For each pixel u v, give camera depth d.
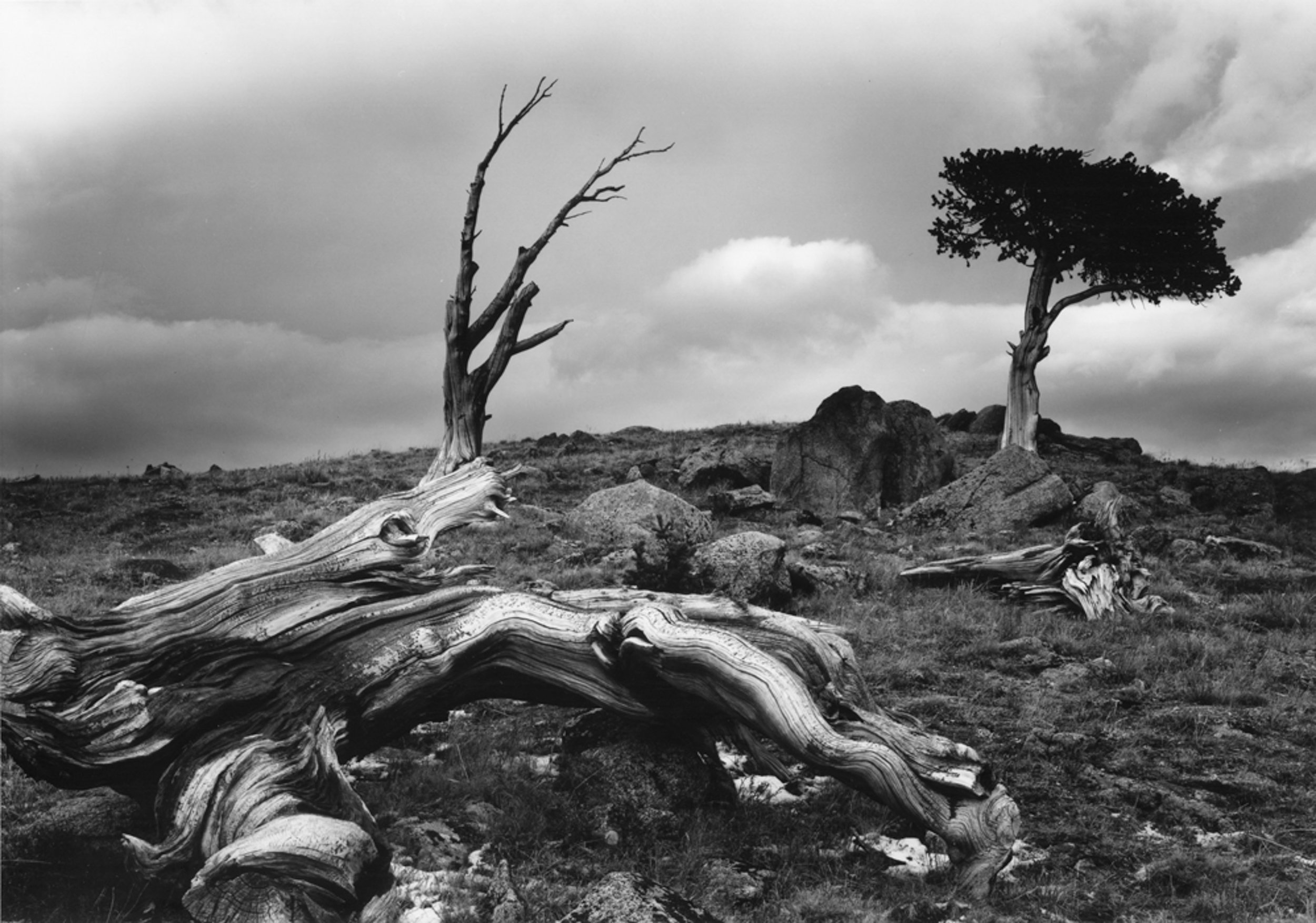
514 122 27.50
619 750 8.99
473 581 10.99
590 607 9.20
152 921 6.78
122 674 7.59
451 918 6.61
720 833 8.30
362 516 8.80
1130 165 34.72
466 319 27.45
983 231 35.69
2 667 7.29
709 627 8.44
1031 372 36.09
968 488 25.17
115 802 8.20
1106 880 7.95
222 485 30.27
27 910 6.74
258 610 8.06
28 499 27.70
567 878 7.46
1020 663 14.23
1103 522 18.53
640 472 30.05
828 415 27.86
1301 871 8.14
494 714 11.36
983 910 7.22
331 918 6.52
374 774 9.28
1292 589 19.97
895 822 8.73
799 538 22.64
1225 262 34.22
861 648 14.78
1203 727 11.84
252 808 6.91
